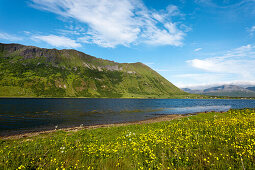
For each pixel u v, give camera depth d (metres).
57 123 36.50
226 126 15.23
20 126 32.69
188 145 9.86
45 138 17.34
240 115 24.59
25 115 49.50
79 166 7.46
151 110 72.81
